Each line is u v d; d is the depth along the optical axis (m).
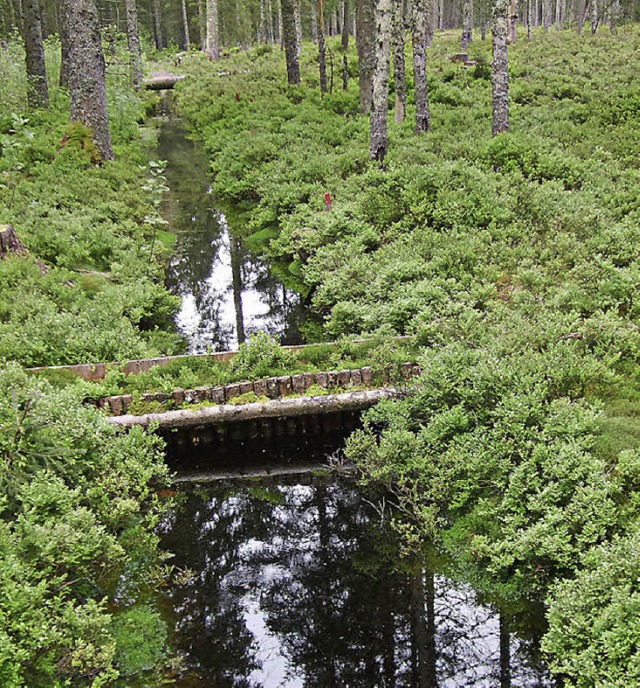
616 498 5.69
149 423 7.42
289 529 6.62
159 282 12.17
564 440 6.30
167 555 6.15
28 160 16.08
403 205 13.26
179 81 34.59
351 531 6.53
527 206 12.77
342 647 5.19
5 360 7.77
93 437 6.63
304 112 22.48
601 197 13.22
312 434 8.16
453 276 10.43
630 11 45.22
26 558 5.14
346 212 13.52
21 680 4.31
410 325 8.89
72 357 8.62
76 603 5.43
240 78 31.00
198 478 7.54
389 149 16.83
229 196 17.22
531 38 34.09
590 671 4.40
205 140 22.78
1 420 6.02
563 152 15.95
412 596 5.65
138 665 4.96
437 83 24.33
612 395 7.13
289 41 26.08
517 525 5.82
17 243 10.83
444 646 5.12
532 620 5.29
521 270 9.80
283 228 14.18
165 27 67.25
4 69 21.62
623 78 24.92
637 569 4.75
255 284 12.42
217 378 8.13
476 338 8.21
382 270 10.70
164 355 9.48
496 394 6.96
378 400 7.80
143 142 22.59
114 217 14.25
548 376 7.29
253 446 8.07
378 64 15.34
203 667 4.99
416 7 17.80
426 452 6.89
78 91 16.91
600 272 9.51
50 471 5.93
